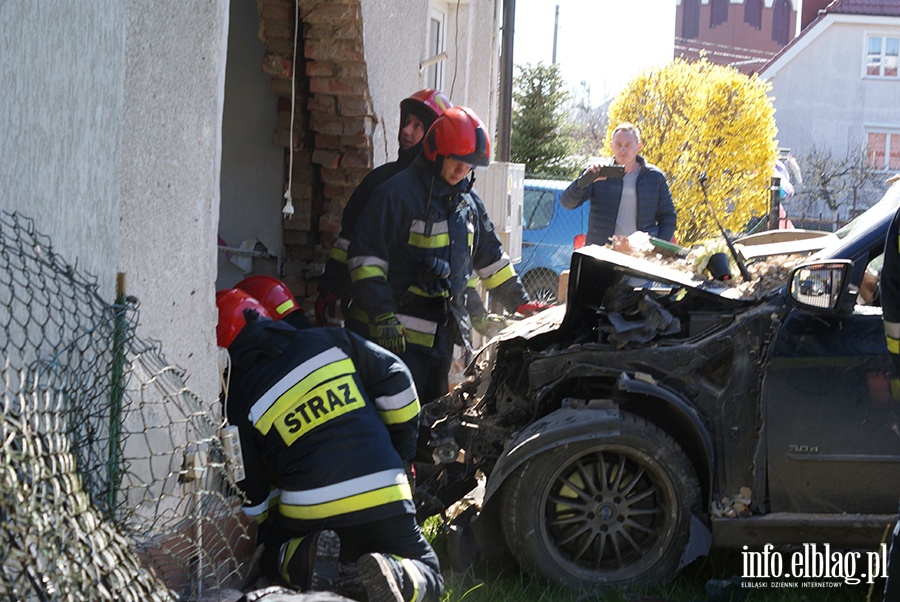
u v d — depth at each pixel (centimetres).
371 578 332
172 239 372
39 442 231
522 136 2220
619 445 430
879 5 3625
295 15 654
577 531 434
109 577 244
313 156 683
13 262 277
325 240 700
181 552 346
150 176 357
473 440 467
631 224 751
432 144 495
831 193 3059
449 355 528
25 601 221
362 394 373
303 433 362
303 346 374
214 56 399
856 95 3644
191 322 385
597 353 446
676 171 1539
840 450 422
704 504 438
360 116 668
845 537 427
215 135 404
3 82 274
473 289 555
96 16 317
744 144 1532
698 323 451
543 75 2236
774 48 5419
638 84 1574
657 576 433
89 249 317
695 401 436
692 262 486
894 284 333
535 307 552
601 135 3191
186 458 319
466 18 964
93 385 288
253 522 404
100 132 322
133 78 344
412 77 787
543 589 425
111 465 302
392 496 361
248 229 707
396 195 493
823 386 422
